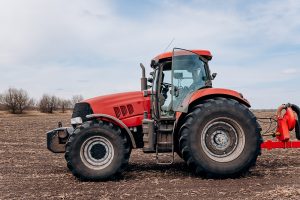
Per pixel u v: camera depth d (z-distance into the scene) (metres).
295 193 5.02
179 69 6.87
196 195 5.19
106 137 6.33
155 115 6.84
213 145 6.24
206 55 6.98
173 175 6.73
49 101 61.09
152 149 6.50
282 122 6.88
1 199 5.21
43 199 5.16
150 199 5.05
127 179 6.45
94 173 6.26
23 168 7.96
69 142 6.31
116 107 6.94
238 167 6.18
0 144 13.05
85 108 7.05
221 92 6.38
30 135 16.97
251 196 5.02
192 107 6.47
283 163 7.79
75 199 5.13
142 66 7.28
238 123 6.23
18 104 55.53
